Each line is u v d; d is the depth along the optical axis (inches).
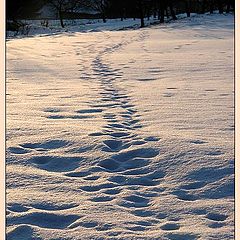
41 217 153.8
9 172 193.5
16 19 1923.0
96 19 3299.7
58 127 265.0
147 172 199.0
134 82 448.1
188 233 142.1
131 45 941.2
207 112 301.3
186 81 443.2
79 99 356.8
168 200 168.2
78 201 167.3
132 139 242.5
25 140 239.1
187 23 1704.0
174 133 249.1
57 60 662.5
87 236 140.7
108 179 190.9
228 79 450.0
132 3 2864.2
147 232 143.9
